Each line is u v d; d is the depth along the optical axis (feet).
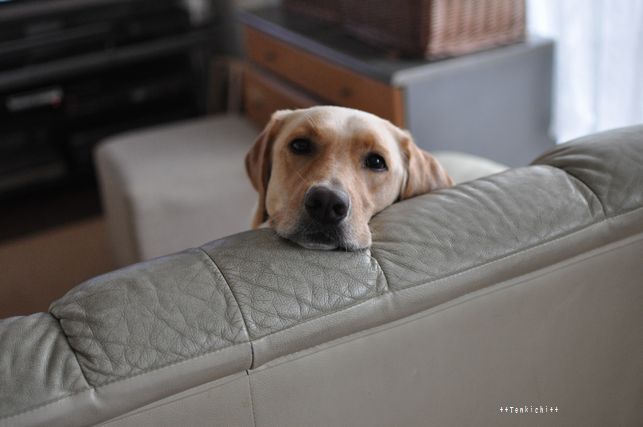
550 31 7.45
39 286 8.87
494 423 3.84
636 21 6.37
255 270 3.09
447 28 6.99
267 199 4.59
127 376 2.73
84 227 10.27
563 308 3.68
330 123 4.22
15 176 10.50
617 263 3.71
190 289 2.97
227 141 8.39
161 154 8.10
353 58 7.29
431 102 6.93
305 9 9.50
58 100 10.44
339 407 3.29
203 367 2.85
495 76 7.18
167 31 10.81
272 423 3.15
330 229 3.46
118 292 2.92
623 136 3.83
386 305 3.15
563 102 7.31
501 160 7.63
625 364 4.13
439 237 3.33
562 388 3.96
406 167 4.48
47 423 2.62
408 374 3.41
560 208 3.49
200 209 7.72
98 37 10.36
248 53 10.11
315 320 3.02
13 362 2.67
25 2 9.85
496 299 3.45
